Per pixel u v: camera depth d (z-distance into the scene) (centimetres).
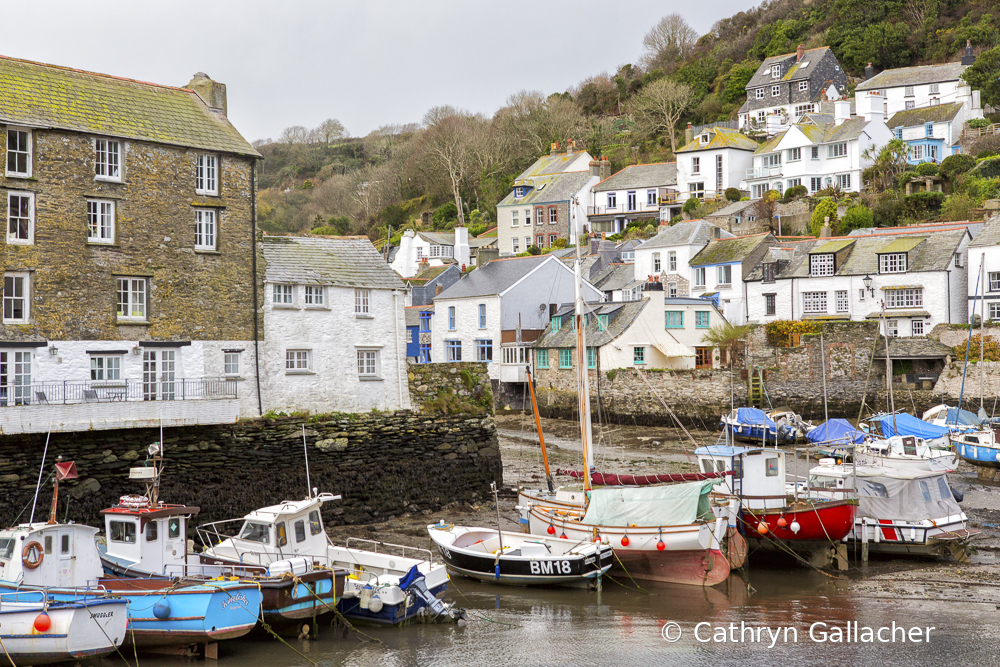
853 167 8162
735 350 5981
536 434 5497
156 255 3078
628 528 2548
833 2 11850
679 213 9125
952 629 2119
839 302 6369
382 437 3500
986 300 5825
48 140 2841
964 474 4112
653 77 13088
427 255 10019
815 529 2616
